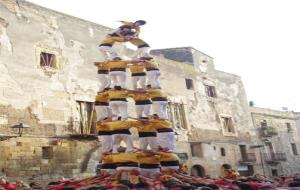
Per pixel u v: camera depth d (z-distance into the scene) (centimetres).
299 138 4697
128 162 1002
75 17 2409
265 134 3997
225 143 3391
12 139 1864
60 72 2208
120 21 1221
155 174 1054
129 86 2020
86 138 2164
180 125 2994
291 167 4306
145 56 1202
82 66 2352
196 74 3366
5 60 1947
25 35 2088
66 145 2102
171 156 1104
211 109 3400
